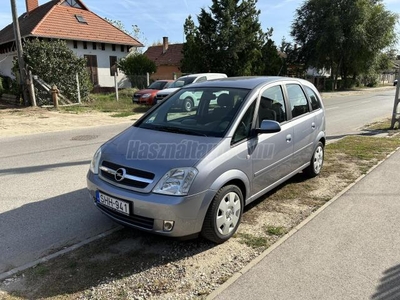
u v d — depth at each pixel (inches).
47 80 660.7
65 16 994.1
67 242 137.4
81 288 107.5
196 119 155.5
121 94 835.4
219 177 127.3
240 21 1029.2
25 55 644.1
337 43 1343.5
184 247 132.9
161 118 165.6
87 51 1002.7
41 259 123.9
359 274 114.6
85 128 432.5
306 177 216.5
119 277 113.3
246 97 155.4
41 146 321.4
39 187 202.1
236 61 1048.2
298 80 204.4
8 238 140.3
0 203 177.5
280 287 107.7
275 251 128.9
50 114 553.9
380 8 1395.2
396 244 134.3
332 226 149.2
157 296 103.7
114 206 127.6
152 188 120.1
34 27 893.2
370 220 155.1
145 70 1030.4
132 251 129.9
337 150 288.4
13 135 380.5
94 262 122.2
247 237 140.3
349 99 943.7
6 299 102.2
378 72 1674.5
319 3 1400.1
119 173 127.9
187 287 108.1
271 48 1220.5
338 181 209.5
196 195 120.3
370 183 204.2
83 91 713.6
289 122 179.2
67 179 217.5
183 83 632.4
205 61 1052.5
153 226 120.5
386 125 434.9
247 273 115.0
